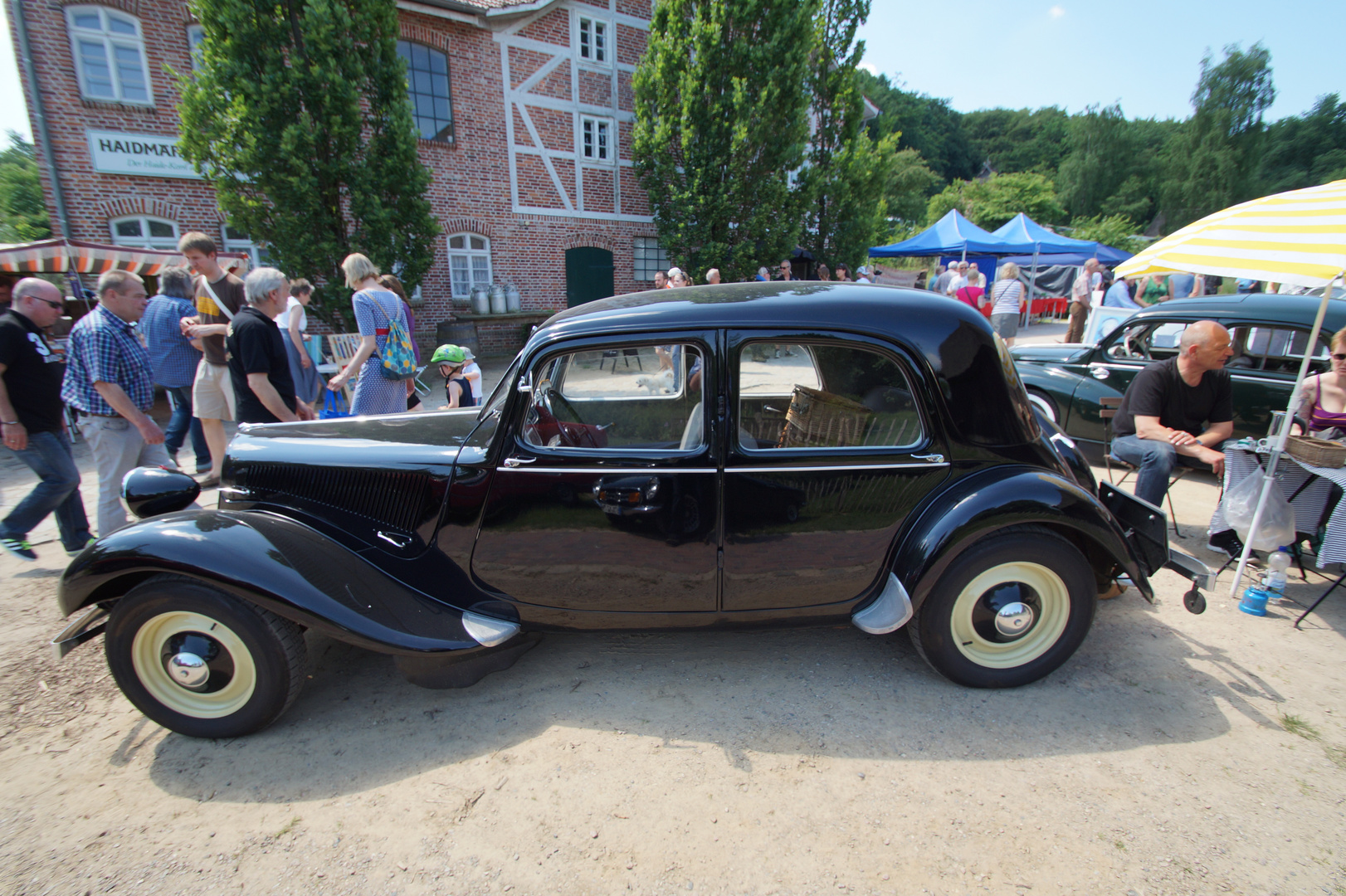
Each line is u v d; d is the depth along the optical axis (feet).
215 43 30.58
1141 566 8.71
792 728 8.29
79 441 24.97
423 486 8.57
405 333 16.48
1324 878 5.98
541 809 7.10
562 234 51.01
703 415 8.07
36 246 27.89
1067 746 7.85
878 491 8.25
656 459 8.10
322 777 7.67
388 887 6.19
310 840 6.75
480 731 8.41
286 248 32.94
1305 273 9.05
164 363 18.83
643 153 47.88
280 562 7.77
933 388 8.12
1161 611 10.95
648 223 54.60
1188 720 8.23
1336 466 10.05
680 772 7.61
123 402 12.94
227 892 6.15
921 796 7.14
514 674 9.66
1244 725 8.11
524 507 8.38
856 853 6.42
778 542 8.34
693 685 9.25
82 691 9.50
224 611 7.71
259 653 7.90
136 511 9.69
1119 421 13.57
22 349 12.36
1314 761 7.48
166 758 8.04
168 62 35.45
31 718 8.89
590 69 49.78
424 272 37.63
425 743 8.22
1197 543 13.70
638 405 9.11
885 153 57.62
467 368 17.29
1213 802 6.92
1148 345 17.79
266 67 30.99
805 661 9.77
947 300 8.48
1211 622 10.56
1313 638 10.04
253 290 13.33
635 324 8.07
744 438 8.18
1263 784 7.15
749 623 8.89
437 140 44.93
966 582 8.34
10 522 13.25
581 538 8.39
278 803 7.27
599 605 8.80
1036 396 19.81
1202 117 154.81
